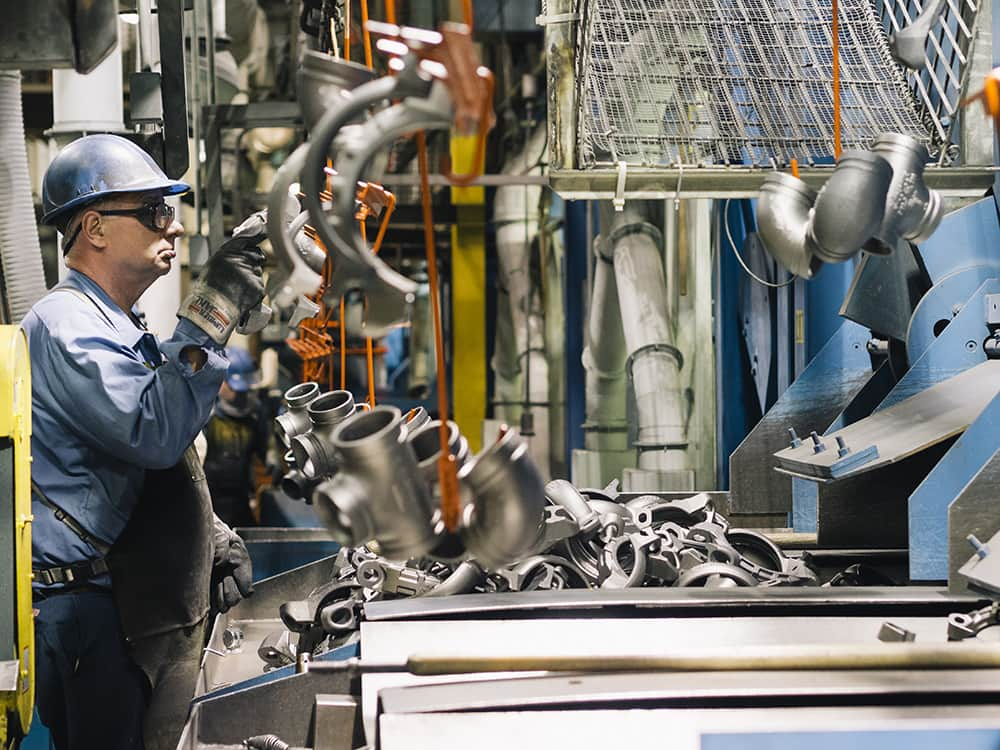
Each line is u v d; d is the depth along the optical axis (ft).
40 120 28.63
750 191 9.01
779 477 11.78
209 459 24.79
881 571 9.44
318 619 8.73
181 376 9.27
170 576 10.09
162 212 10.14
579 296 22.77
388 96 4.85
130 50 20.17
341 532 5.10
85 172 9.88
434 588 8.13
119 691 10.12
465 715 5.21
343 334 10.66
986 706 5.24
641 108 9.43
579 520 8.41
